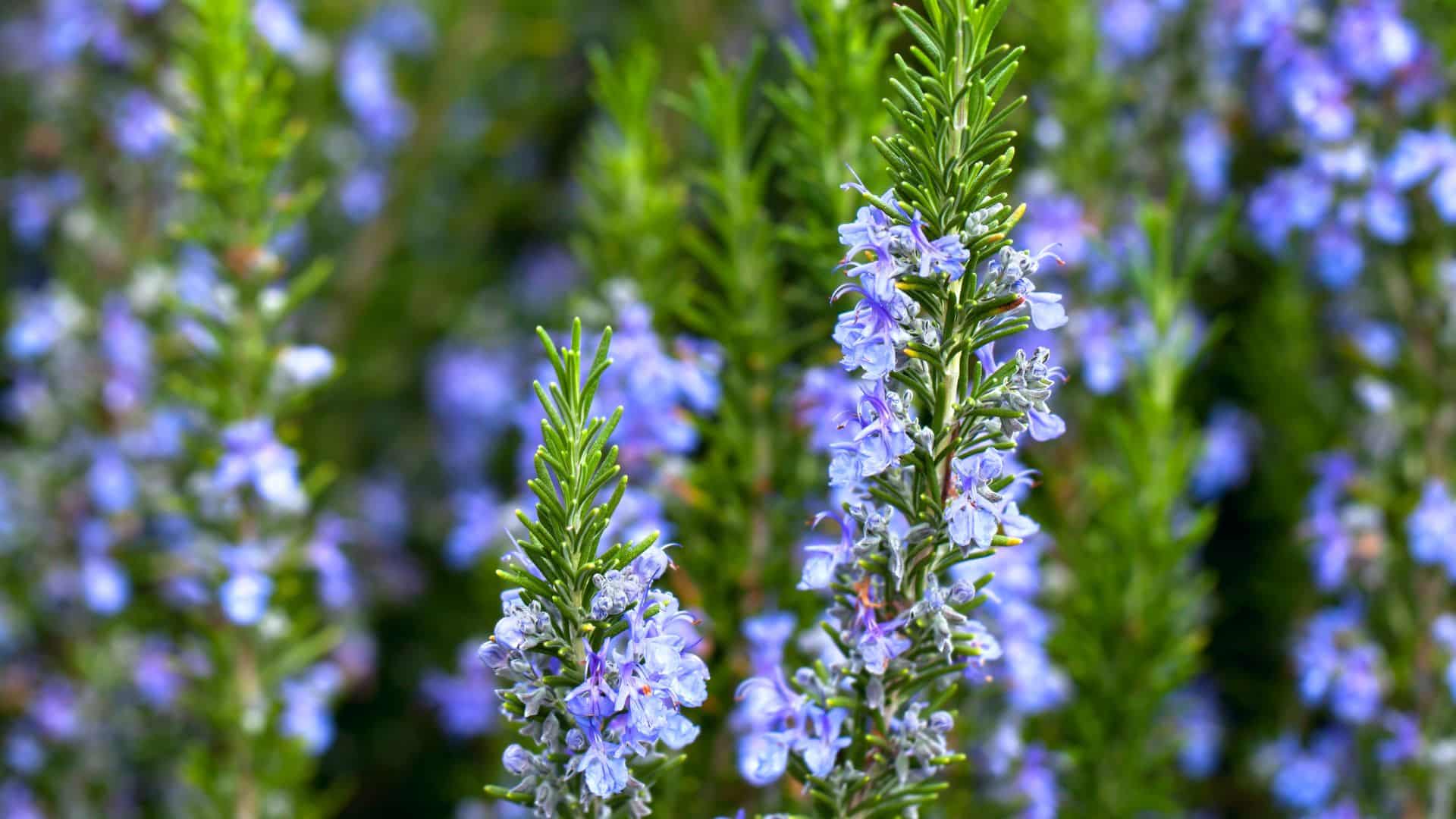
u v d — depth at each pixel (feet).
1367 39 2.53
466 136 4.17
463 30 4.01
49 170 3.70
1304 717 2.86
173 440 3.10
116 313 3.24
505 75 4.27
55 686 3.17
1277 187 2.72
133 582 3.31
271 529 2.47
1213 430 3.06
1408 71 2.56
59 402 3.36
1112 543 2.40
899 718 1.89
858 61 2.25
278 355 2.42
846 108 2.23
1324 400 2.87
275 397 2.43
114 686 3.13
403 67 4.31
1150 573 2.37
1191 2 3.00
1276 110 3.01
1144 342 2.44
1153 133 3.07
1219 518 3.28
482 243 4.17
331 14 3.96
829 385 2.23
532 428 2.57
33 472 3.29
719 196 2.31
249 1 2.55
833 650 1.96
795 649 2.15
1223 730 3.10
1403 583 2.51
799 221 2.55
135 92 3.22
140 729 3.11
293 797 2.50
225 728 2.43
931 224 1.80
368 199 3.92
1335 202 2.66
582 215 3.58
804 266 2.29
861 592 1.83
